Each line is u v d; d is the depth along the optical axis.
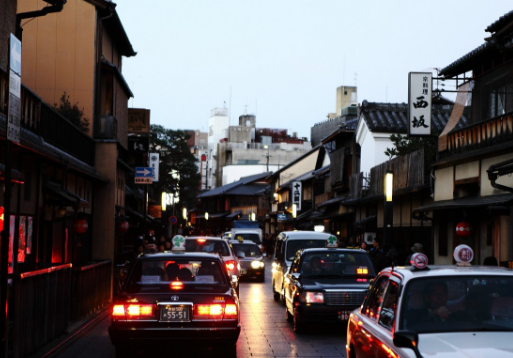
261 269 38.25
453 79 27.84
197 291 12.80
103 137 30.59
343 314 16.53
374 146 46.19
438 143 29.27
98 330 17.47
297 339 16.14
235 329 12.40
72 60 30.83
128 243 56.47
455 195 27.64
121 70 40.06
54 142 21.03
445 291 7.86
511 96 24.42
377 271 18.77
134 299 12.37
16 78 10.04
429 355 6.58
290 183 80.25
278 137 145.12
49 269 14.34
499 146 23.08
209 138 159.62
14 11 18.38
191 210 144.12
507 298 7.74
